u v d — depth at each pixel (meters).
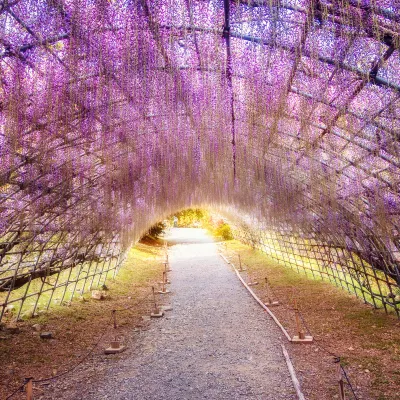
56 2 2.79
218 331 5.35
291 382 3.37
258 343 4.66
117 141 4.83
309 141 4.35
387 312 5.75
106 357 4.40
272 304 6.75
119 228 9.03
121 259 11.30
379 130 3.57
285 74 3.30
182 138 4.98
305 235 9.20
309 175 5.84
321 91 3.34
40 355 4.45
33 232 5.88
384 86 3.07
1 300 6.91
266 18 2.93
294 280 9.36
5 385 3.58
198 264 13.72
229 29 3.09
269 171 6.63
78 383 3.63
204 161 5.93
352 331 4.91
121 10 2.91
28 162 4.09
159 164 6.05
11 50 2.84
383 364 3.68
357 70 2.98
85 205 6.89
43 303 7.18
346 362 3.79
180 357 4.30
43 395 3.36
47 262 6.65
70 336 5.28
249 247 18.69
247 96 3.63
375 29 2.57
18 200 4.86
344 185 5.25
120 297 8.25
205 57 3.29
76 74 3.12
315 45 2.91
